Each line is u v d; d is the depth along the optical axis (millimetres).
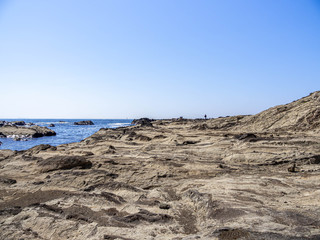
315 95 39438
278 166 17281
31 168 18266
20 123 123562
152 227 7879
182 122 78812
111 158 20891
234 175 15242
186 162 18438
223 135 34062
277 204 8898
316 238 5590
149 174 16047
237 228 6461
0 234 8258
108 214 9414
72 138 65125
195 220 8500
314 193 9906
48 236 8000
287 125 36312
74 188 13578
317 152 18312
